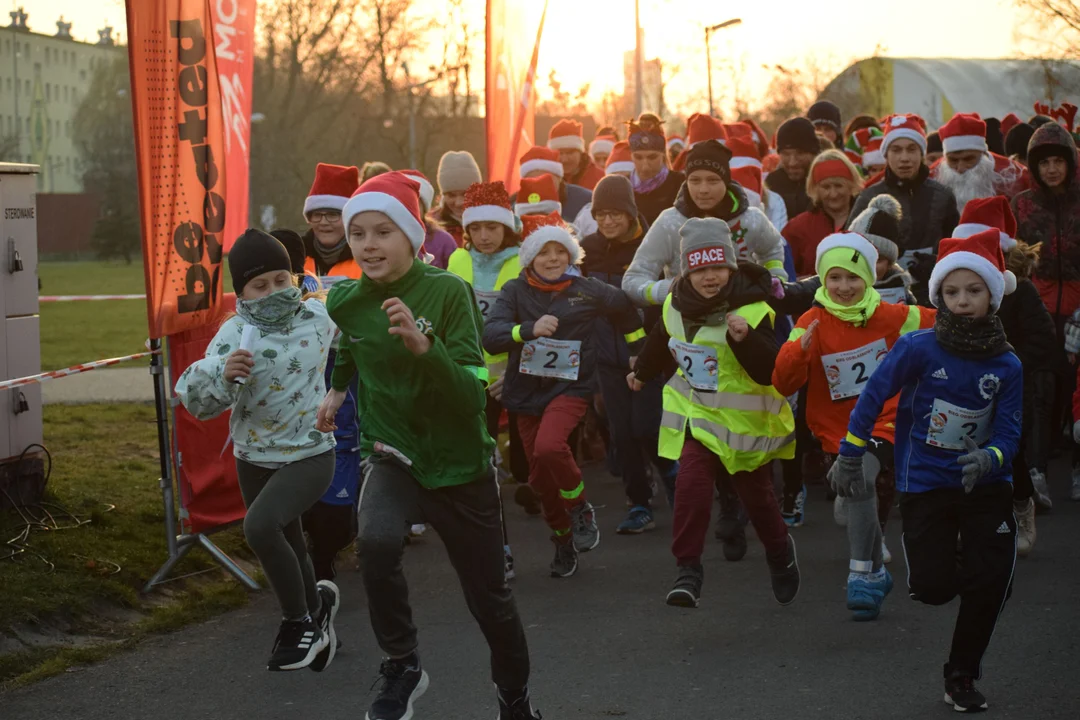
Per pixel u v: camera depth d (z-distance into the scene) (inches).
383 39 1359.5
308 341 197.3
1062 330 344.2
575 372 268.7
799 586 241.6
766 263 296.8
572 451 286.4
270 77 1407.5
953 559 186.2
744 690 193.6
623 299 275.9
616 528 316.8
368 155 1455.5
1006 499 183.6
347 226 159.5
